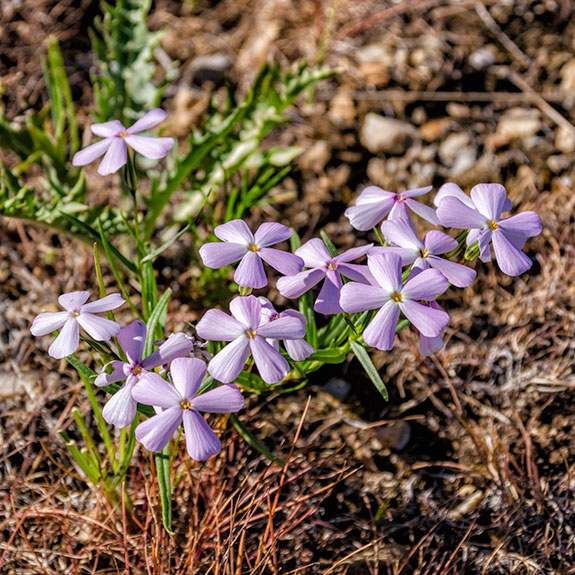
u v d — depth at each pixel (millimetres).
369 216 563
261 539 594
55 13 833
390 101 774
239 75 806
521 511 618
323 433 642
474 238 555
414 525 620
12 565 605
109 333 542
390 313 539
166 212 708
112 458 606
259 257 546
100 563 607
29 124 674
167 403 534
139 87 699
